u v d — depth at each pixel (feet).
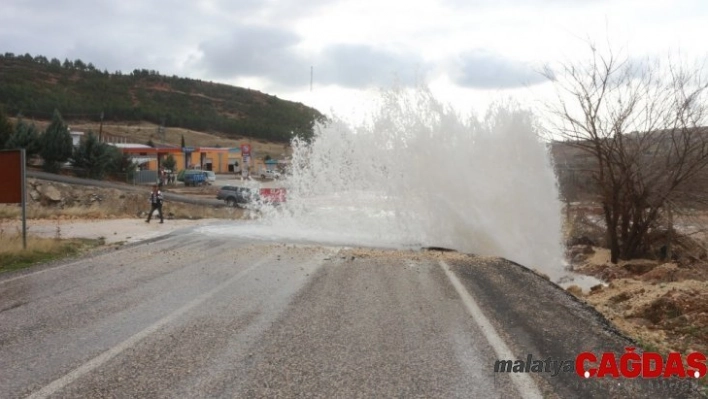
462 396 15.34
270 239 53.88
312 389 15.75
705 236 81.35
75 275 34.65
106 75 608.60
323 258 41.75
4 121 173.06
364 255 43.01
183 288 30.45
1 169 45.62
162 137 418.92
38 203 123.95
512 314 24.82
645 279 49.70
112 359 18.26
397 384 16.19
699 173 69.26
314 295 28.68
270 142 522.06
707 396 16.10
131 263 39.50
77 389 15.69
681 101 69.51
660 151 70.23
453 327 22.45
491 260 41.37
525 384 16.25
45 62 579.89
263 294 28.89
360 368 17.52
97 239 54.24
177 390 15.61
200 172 216.54
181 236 57.06
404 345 19.97
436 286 31.32
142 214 99.19
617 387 16.29
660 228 74.38
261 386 15.93
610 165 70.49
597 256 75.92
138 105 538.88
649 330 26.30
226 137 504.84
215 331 21.66
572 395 15.56
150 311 25.03
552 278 48.60
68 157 176.86
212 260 40.88
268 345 19.85
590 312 25.63
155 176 202.80
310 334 21.30
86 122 450.30
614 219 71.05
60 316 24.14
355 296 28.50
